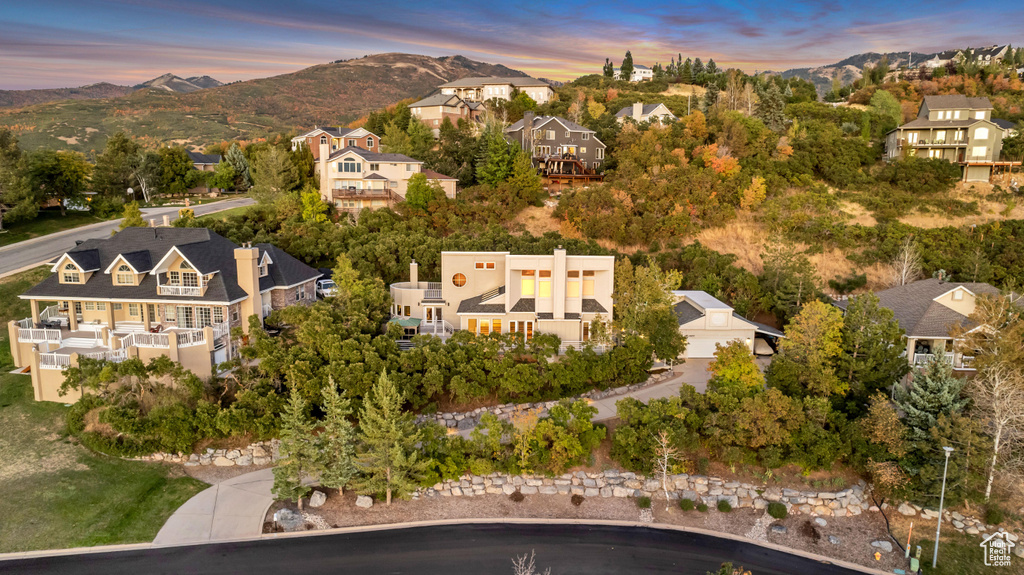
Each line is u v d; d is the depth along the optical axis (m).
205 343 37.53
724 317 46.81
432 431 33.25
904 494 32.34
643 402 38.81
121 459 33.50
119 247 44.28
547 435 34.06
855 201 76.38
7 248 58.38
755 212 72.44
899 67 146.38
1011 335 35.91
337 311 42.56
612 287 45.34
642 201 69.19
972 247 64.88
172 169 87.88
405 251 54.81
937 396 33.78
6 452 32.78
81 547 27.12
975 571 28.94
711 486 33.66
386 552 28.02
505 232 63.97
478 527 30.39
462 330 42.56
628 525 31.11
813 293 52.47
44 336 39.91
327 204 66.69
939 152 85.25
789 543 30.34
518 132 88.62
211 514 29.95
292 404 31.17
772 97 100.56
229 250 45.47
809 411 34.88
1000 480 33.50
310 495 31.95
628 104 114.12
